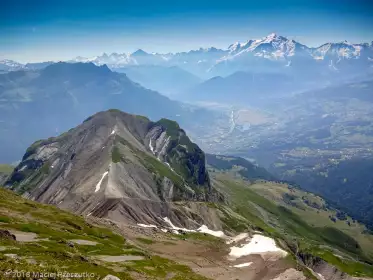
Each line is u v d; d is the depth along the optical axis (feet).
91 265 371.56
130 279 366.22
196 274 614.75
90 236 634.84
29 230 523.70
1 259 269.23
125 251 586.86
